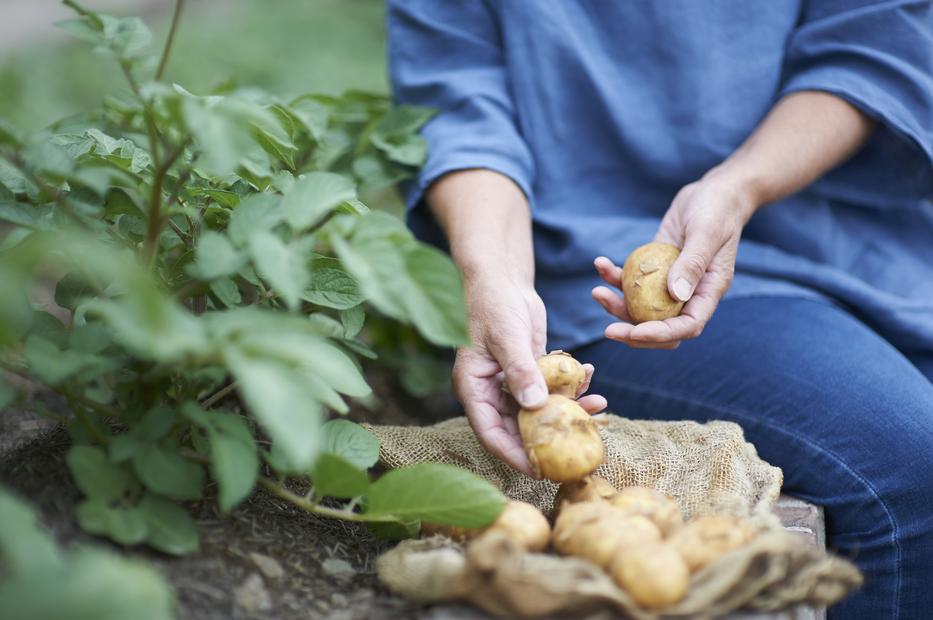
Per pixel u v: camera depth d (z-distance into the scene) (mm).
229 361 756
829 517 1083
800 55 1256
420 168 1263
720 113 1230
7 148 923
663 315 1050
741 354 1147
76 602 688
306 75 2729
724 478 979
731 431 1032
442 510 860
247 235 872
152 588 712
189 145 1037
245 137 812
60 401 1164
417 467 860
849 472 1067
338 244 815
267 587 872
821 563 830
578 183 1271
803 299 1210
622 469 1007
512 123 1264
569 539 843
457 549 883
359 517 884
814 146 1187
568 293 1240
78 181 903
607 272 1107
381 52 3174
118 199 978
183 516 866
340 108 1412
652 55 1235
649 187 1272
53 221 922
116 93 1226
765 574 811
